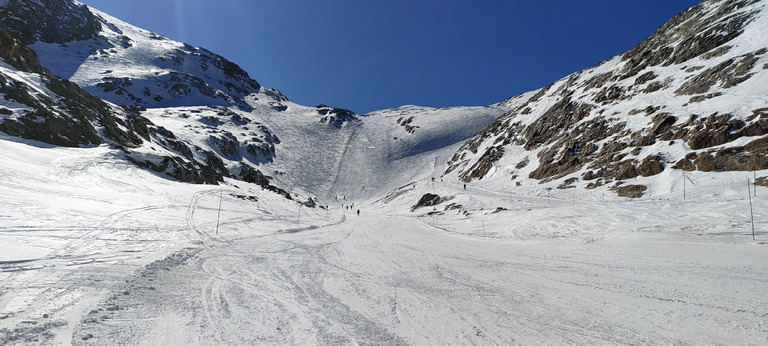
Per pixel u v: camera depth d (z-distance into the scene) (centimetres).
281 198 4416
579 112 5659
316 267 984
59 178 1997
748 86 3403
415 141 13450
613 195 3266
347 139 14338
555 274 847
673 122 3712
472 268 975
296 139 13812
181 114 11662
